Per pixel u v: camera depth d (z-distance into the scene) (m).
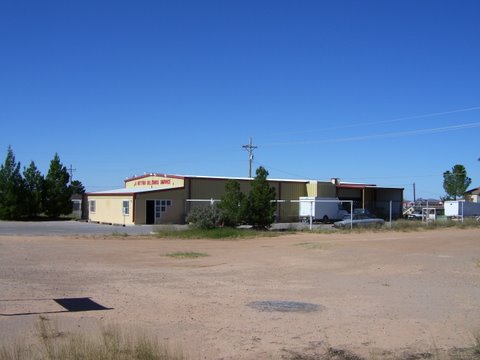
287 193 56.09
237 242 27.52
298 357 7.32
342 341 8.25
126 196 47.88
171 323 9.23
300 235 32.41
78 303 10.81
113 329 8.26
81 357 6.68
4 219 53.72
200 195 50.44
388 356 7.42
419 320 9.85
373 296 12.35
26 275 14.79
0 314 9.59
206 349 7.61
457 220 45.97
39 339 7.77
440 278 15.42
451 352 7.63
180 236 30.77
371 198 64.19
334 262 18.94
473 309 10.94
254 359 7.18
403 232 35.75
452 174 80.88
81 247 23.97
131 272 15.93
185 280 14.47
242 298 11.83
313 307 10.90
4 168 53.50
